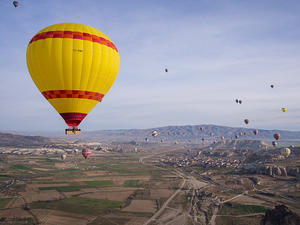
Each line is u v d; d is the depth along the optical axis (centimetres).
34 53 3925
